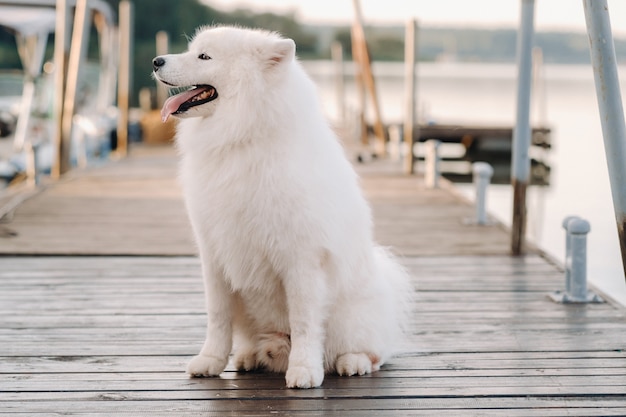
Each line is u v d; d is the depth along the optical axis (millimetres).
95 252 6590
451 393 3459
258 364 3768
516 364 3883
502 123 22406
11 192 9695
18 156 11570
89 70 15539
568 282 5254
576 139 24109
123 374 3705
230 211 3297
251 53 3273
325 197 3342
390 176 11656
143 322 4629
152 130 17141
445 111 33125
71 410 3254
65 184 10602
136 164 13156
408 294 4027
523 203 6637
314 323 3475
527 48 6316
